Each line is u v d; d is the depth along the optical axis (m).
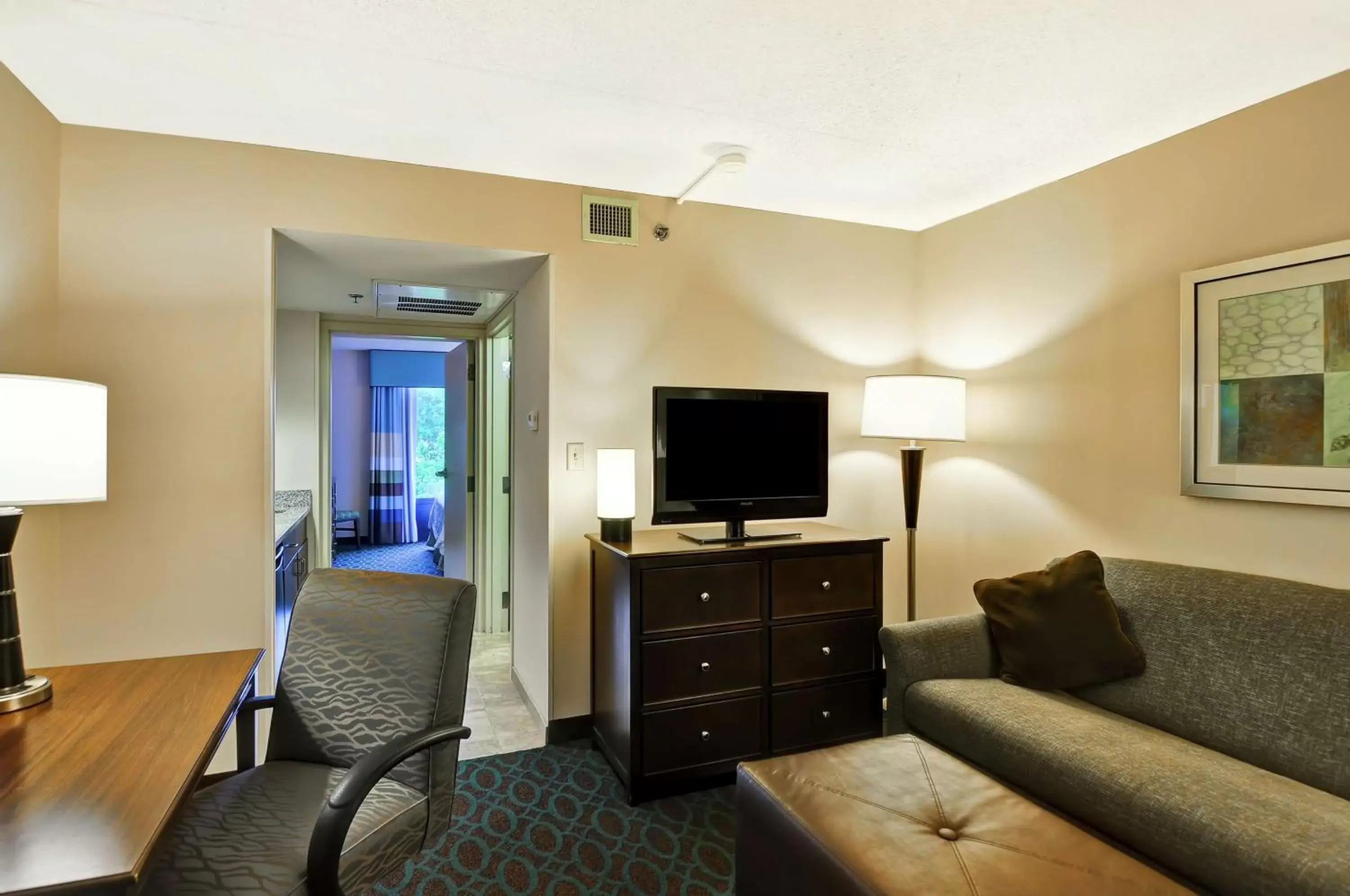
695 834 2.15
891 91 2.07
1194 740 1.96
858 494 3.34
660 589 2.35
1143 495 2.45
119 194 2.27
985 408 3.09
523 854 2.04
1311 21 1.71
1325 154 1.98
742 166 2.52
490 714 3.13
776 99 2.12
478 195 2.68
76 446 1.47
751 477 2.74
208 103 2.11
